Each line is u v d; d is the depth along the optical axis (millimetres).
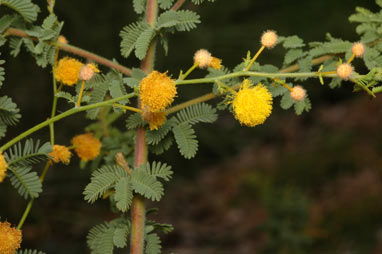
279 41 1829
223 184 8164
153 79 1305
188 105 1620
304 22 9133
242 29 8516
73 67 1652
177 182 8227
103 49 7406
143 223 1618
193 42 7836
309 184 7668
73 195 6586
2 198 5984
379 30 1791
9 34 1601
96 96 1656
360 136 8547
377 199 6477
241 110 1367
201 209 7465
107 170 1522
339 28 9016
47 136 6473
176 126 1601
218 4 8586
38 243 5793
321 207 6625
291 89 1495
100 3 7504
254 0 8945
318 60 1816
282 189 5242
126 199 1487
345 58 1786
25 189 1472
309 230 5906
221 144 9172
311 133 9414
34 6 1556
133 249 1604
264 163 8570
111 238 1614
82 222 6164
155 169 1562
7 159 1439
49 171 6648
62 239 5906
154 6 1596
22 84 6902
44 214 6137
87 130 2227
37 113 6859
